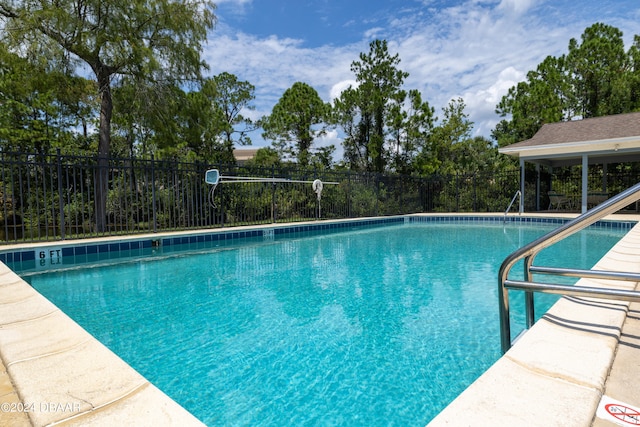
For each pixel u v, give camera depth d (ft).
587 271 5.89
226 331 10.71
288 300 13.73
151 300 13.84
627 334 6.21
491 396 4.16
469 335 10.20
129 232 28.14
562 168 63.52
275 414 6.73
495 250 24.68
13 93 45.52
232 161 65.77
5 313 8.02
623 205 5.07
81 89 38.93
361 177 48.42
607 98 64.03
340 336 10.25
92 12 37.78
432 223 45.27
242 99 72.74
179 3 41.42
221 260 22.11
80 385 4.78
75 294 14.73
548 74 68.08
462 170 75.31
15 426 3.97
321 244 28.43
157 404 4.31
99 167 26.27
